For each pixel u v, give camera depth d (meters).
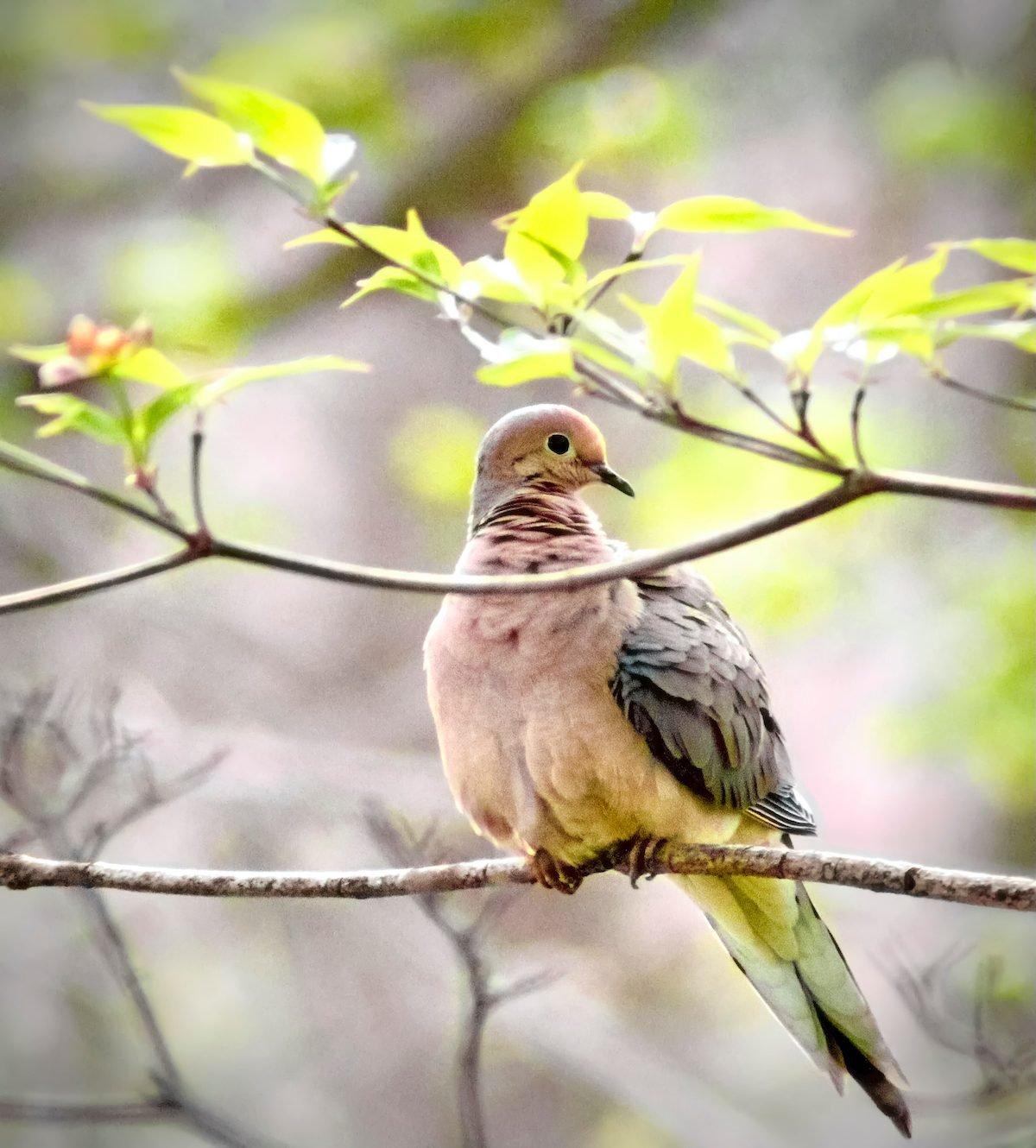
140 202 14.77
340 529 14.75
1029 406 4.70
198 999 13.55
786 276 15.00
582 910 13.97
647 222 4.87
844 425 12.32
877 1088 7.11
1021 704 11.94
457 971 13.31
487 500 7.50
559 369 4.73
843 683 13.92
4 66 14.73
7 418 12.76
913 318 4.62
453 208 14.23
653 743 6.69
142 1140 12.74
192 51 14.72
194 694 14.15
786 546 12.69
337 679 14.48
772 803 7.22
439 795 13.06
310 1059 13.53
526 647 6.64
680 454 12.74
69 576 14.30
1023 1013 10.14
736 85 14.86
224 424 14.50
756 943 7.30
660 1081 12.62
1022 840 12.65
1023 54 13.44
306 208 4.87
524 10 13.79
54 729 7.68
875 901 11.76
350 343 15.14
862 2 14.82
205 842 13.28
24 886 5.95
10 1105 6.85
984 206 14.54
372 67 13.93
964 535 12.98
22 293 13.19
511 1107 13.58
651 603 7.05
